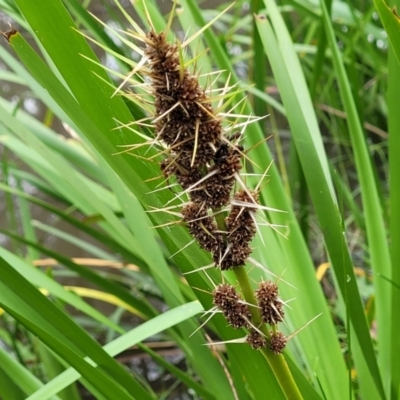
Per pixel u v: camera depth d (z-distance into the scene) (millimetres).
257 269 471
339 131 1024
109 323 557
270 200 507
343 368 451
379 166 1070
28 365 758
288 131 1097
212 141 250
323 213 391
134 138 336
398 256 404
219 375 462
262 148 520
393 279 411
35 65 303
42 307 357
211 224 273
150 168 337
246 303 283
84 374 332
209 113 243
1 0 578
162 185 335
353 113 487
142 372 899
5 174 731
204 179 254
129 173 317
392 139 395
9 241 1153
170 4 1021
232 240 272
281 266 490
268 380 352
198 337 472
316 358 431
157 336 907
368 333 402
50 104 609
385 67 837
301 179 789
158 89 242
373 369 406
